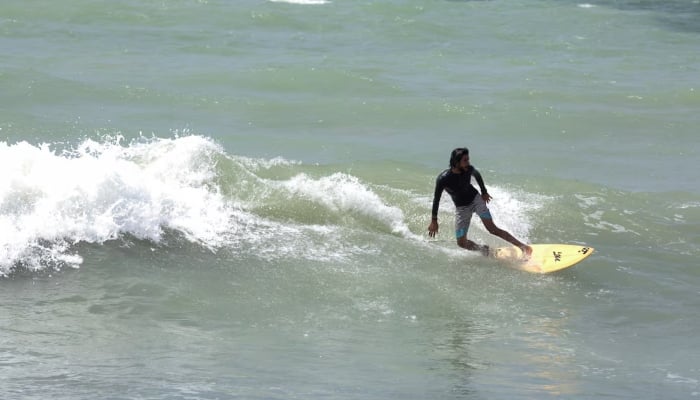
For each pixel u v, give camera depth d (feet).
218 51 304.09
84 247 126.31
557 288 127.44
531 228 153.69
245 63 287.48
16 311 105.50
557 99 257.14
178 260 126.52
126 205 135.13
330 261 131.34
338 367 92.53
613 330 112.68
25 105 222.89
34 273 117.91
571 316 117.29
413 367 94.07
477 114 234.79
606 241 150.10
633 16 404.36
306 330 106.22
